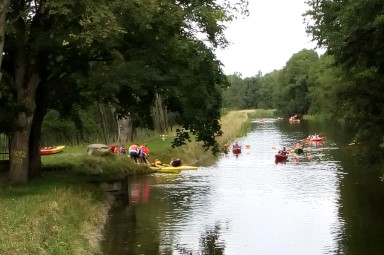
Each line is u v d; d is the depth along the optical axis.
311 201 23.08
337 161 38.25
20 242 10.85
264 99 180.50
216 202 23.23
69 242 12.41
